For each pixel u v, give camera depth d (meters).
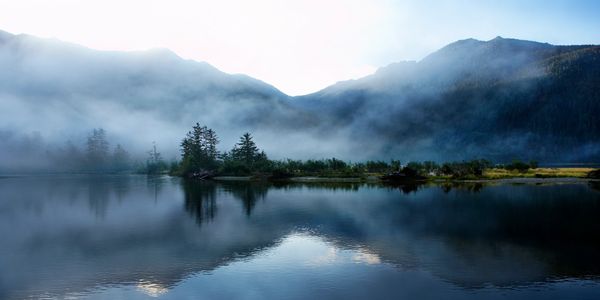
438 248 20.45
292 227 26.44
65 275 16.72
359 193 48.78
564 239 22.28
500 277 15.93
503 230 24.75
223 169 102.62
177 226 27.34
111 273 16.92
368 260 18.41
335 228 25.92
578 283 15.25
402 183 65.69
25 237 24.16
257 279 15.93
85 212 34.72
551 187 53.28
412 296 14.00
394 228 25.69
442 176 75.88
